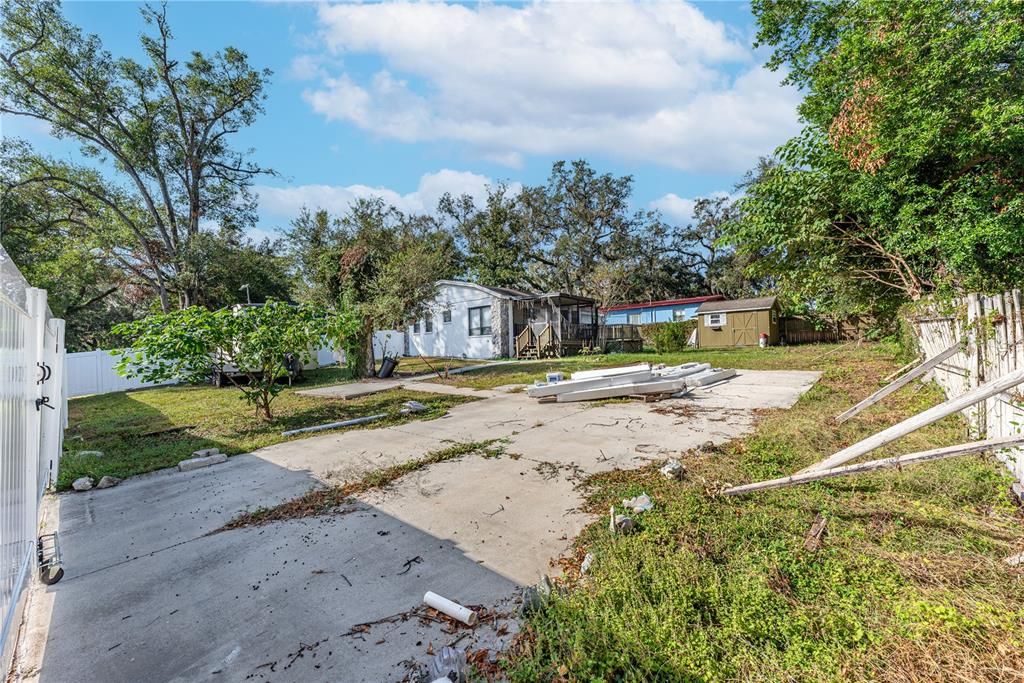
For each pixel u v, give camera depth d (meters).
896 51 6.10
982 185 5.87
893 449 4.17
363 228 18.66
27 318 2.73
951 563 2.37
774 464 4.05
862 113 6.47
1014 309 3.68
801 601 2.14
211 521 3.61
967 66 5.50
